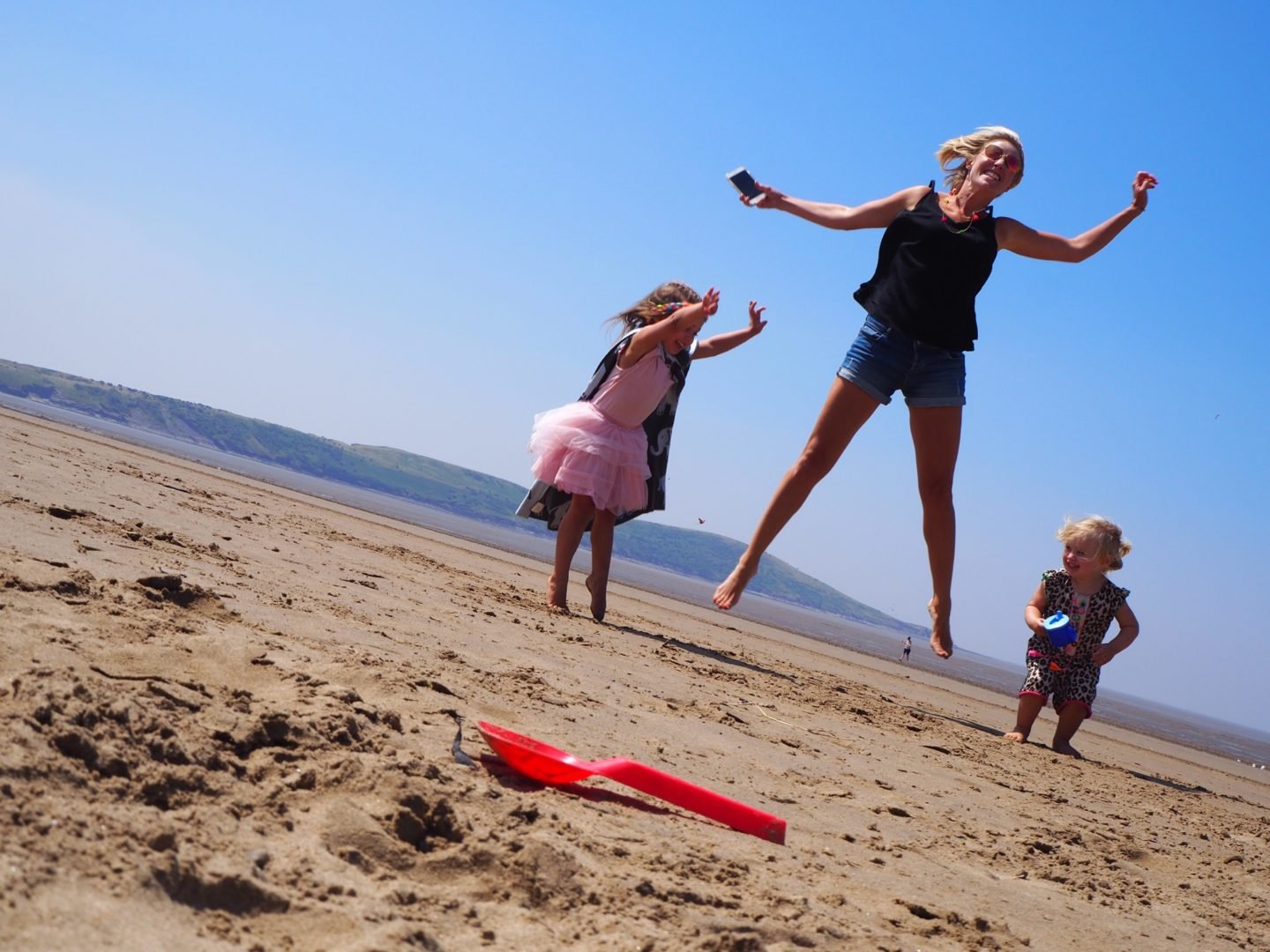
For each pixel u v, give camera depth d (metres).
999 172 7.21
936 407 7.50
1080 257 7.44
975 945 2.80
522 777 3.19
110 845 1.99
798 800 4.02
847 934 2.59
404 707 3.53
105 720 2.45
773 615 52.34
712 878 2.74
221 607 4.29
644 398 8.55
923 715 8.76
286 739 2.80
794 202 7.59
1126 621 8.70
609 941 2.23
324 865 2.24
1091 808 5.70
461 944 2.09
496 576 11.81
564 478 8.45
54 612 3.47
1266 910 4.16
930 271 7.26
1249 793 10.35
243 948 1.87
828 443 7.40
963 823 4.39
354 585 6.50
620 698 5.09
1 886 1.75
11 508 5.54
